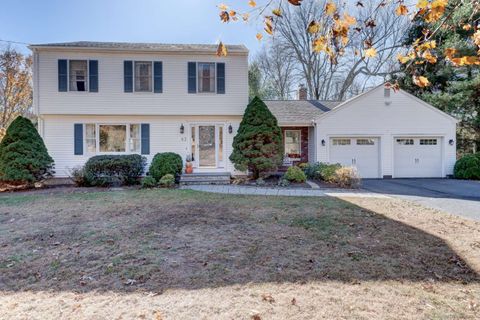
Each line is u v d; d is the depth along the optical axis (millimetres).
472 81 17359
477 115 18109
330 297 3230
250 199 8805
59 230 5742
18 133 11430
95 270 3969
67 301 3180
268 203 8156
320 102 18859
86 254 4520
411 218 6625
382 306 3049
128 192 10266
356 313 2914
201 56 13875
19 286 3555
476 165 14492
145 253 4531
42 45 12953
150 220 6414
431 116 15352
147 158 13914
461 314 2912
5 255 4508
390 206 7922
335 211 7180
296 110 17250
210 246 4828
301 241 5047
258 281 3623
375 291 3373
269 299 3182
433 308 3020
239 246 4824
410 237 5266
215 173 13484
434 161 15414
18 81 22266
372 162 15391
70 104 13320
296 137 16828
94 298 3242
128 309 3004
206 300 3174
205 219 6465
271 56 27359
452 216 6859
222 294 3307
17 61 22266
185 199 8828
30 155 11438
